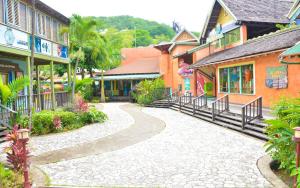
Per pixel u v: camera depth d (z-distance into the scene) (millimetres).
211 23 27547
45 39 19219
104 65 38531
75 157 10445
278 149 7996
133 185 7539
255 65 18906
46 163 9750
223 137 12953
